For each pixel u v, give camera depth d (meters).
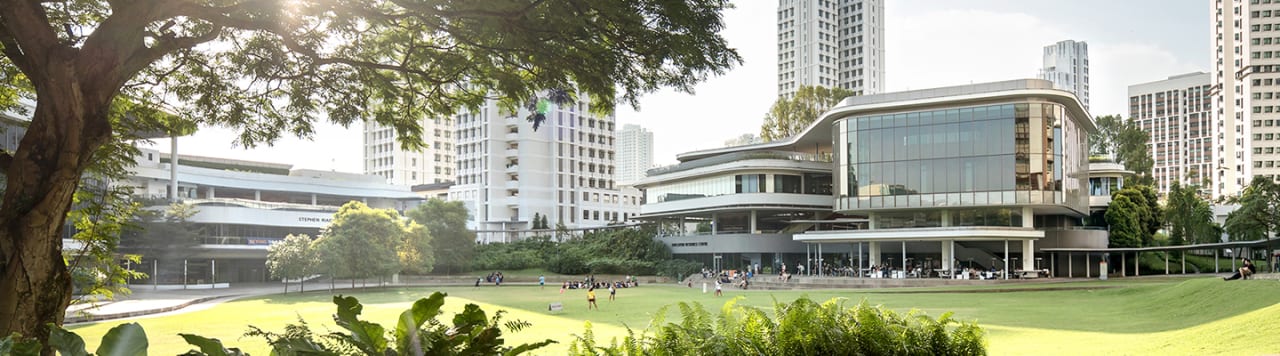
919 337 8.68
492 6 9.32
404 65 11.95
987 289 49.91
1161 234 97.50
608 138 142.25
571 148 134.38
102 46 8.92
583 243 100.50
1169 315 27.23
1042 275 65.25
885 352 8.30
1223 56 158.50
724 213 89.12
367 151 170.62
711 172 86.69
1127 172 88.69
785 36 190.38
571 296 57.38
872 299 42.56
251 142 13.34
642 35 9.80
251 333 4.96
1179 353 16.50
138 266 71.75
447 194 140.38
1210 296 28.52
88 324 34.66
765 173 82.69
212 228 81.88
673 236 92.56
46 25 8.67
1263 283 28.27
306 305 49.19
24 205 8.49
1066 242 70.94
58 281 8.76
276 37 11.16
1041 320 28.22
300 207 90.81
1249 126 146.00
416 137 13.62
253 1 9.05
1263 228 69.25
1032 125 63.03
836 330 8.15
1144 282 53.69
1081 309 33.31
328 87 12.54
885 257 76.19
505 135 129.62
